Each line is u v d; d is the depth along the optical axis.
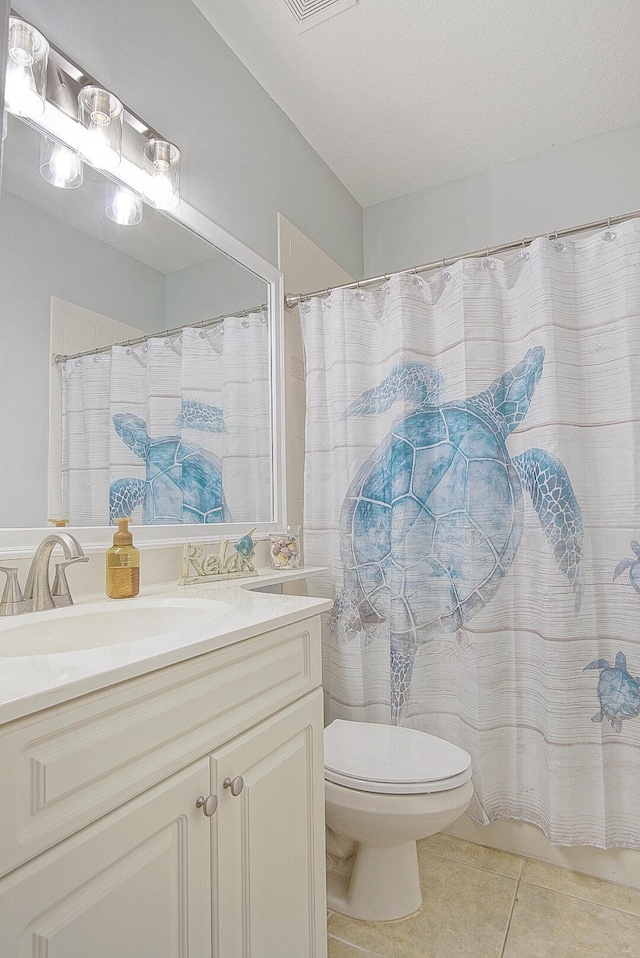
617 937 1.36
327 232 2.42
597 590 1.62
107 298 1.32
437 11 1.70
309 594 1.95
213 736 0.85
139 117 1.44
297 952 1.01
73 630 1.02
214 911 0.82
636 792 1.55
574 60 1.89
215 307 1.69
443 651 1.81
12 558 1.06
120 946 0.67
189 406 1.56
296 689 1.07
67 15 1.25
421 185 2.63
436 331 1.88
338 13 1.71
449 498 1.81
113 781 0.69
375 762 1.40
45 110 1.15
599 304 1.65
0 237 1.08
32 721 0.59
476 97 2.07
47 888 0.59
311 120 2.18
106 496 1.29
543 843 1.67
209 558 1.47
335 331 1.95
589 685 1.60
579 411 1.65
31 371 1.13
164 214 1.51
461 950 1.32
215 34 1.76
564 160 2.36
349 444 1.92
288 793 1.01
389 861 1.45
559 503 1.61
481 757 1.68
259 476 1.83
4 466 1.07
